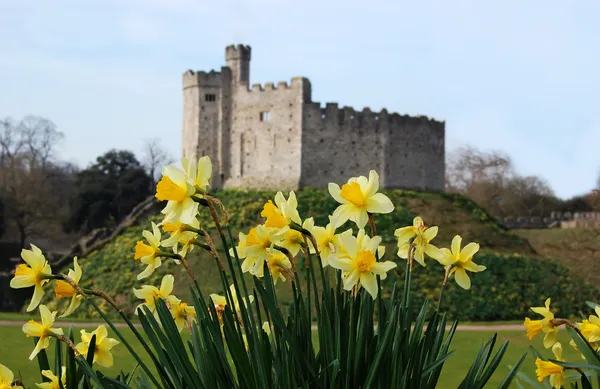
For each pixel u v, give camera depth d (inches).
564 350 849.5
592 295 1459.2
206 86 2097.7
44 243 2775.6
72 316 1337.4
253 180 2030.0
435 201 1934.1
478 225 1849.2
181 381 200.1
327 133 1994.3
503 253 1683.1
